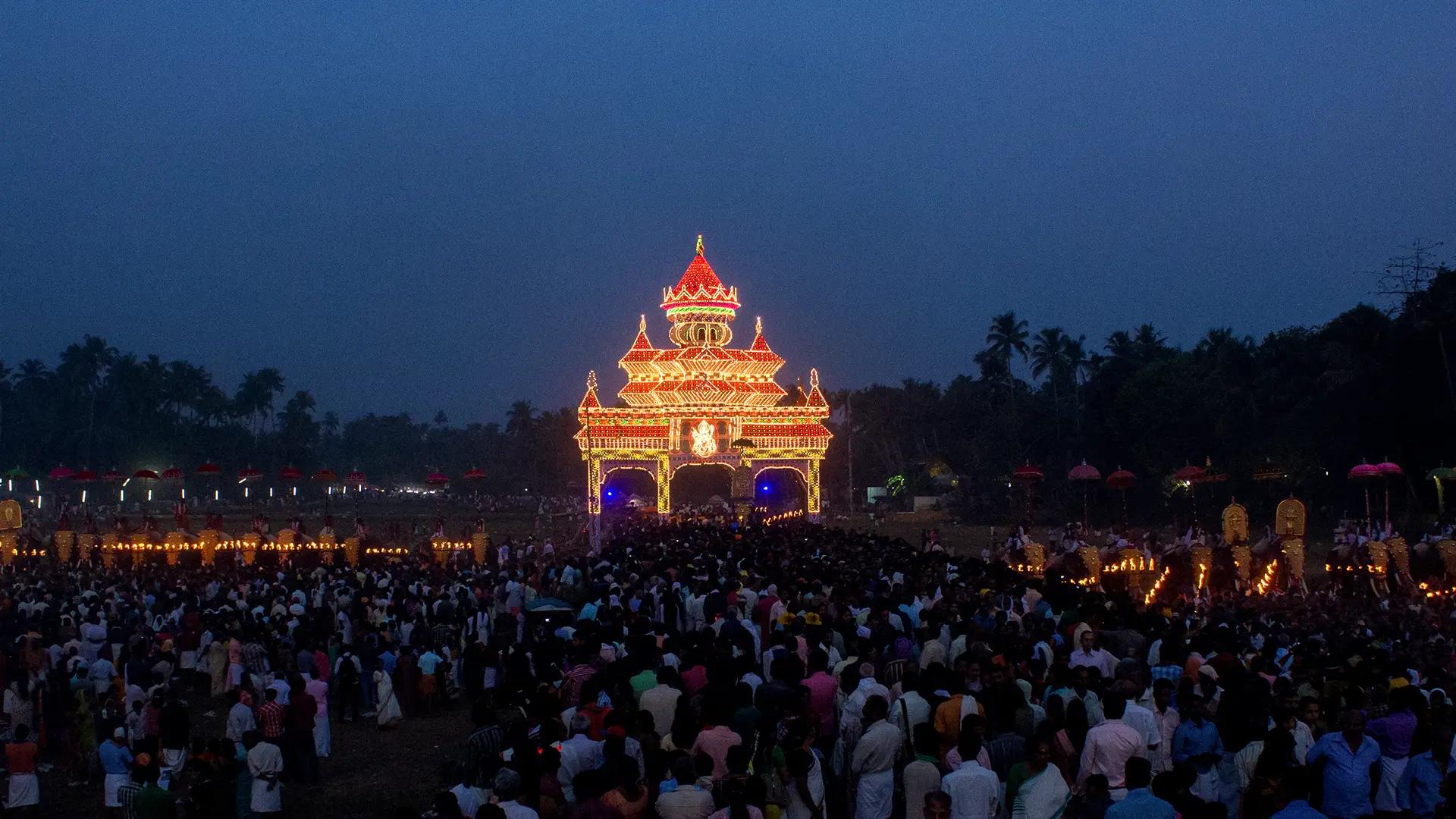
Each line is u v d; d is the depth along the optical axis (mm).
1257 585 39281
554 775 13102
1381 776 12812
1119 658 18391
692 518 67188
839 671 17594
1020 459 102375
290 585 35719
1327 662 17375
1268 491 73000
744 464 66375
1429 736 12906
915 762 13133
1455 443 59594
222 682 29203
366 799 20750
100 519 116188
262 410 189625
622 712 14375
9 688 22906
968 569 31078
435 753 23859
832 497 133375
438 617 29797
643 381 70375
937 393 135500
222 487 182125
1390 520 62844
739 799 11359
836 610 22125
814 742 16000
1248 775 13258
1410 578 37531
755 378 70875
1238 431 78125
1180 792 10992
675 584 29500
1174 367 87500
